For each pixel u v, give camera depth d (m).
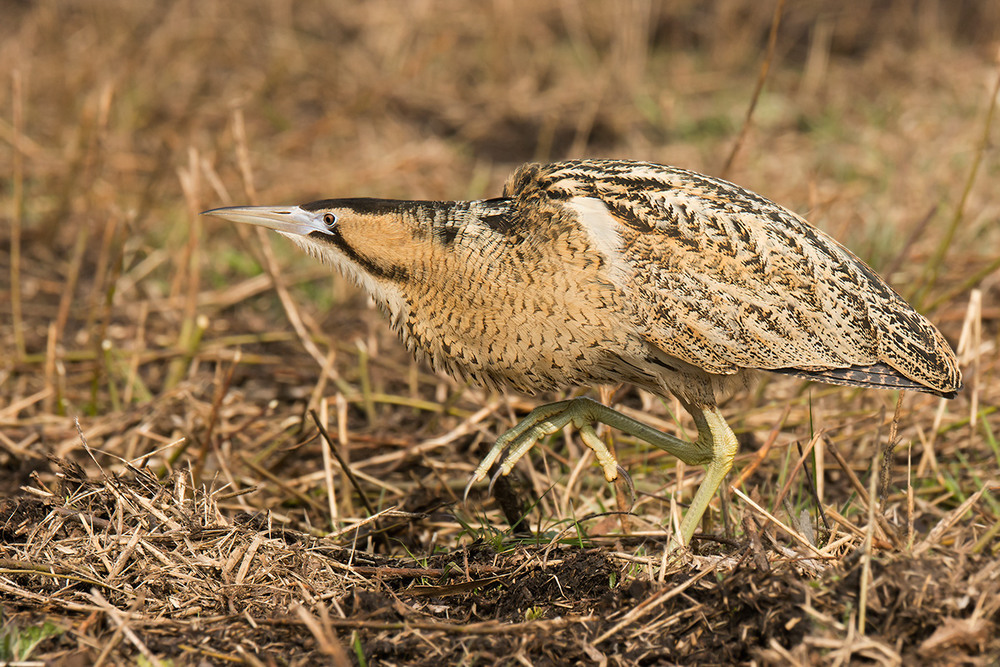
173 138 17.73
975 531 7.82
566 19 21.98
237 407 11.52
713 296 8.12
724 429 8.43
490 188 16.95
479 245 8.19
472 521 9.55
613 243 7.99
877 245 13.49
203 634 7.11
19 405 11.41
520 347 8.27
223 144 16.09
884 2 22.23
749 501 7.93
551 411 8.52
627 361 8.26
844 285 8.40
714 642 6.80
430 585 7.91
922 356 8.52
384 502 10.04
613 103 19.41
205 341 13.24
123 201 16.09
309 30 22.30
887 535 7.41
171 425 11.12
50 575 7.63
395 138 18.61
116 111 18.44
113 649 6.95
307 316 13.38
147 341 13.30
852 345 8.38
